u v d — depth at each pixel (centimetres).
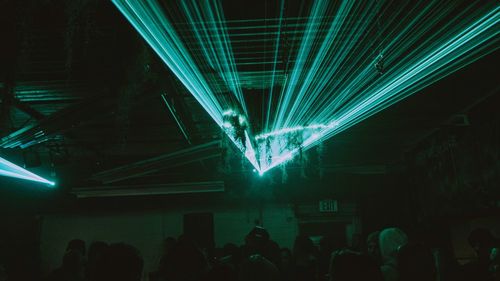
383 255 350
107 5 427
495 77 648
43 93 657
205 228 993
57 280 411
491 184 730
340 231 1236
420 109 784
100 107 589
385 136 974
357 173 1170
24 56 492
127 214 1262
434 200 981
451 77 634
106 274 230
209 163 1117
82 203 1197
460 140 831
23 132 649
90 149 1005
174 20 436
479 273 461
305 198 1188
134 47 491
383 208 1149
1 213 1162
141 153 1117
